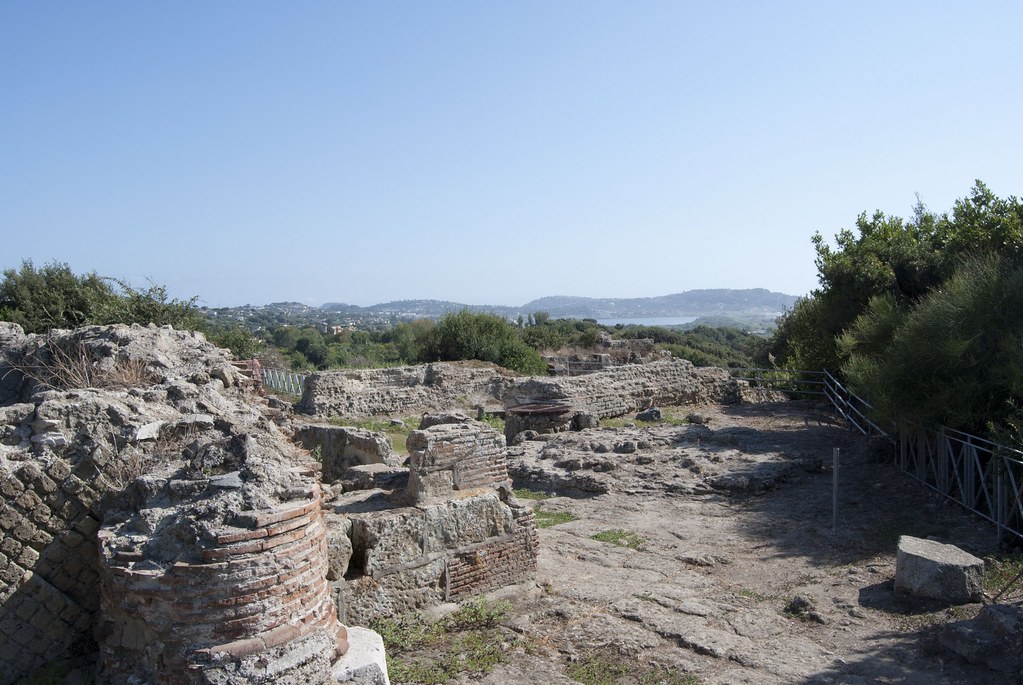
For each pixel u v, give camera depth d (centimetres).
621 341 4400
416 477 774
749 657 663
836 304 2198
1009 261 1263
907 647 681
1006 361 1081
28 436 566
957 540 963
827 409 2241
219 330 2941
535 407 1970
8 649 530
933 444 1222
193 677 465
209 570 469
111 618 511
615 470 1409
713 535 1058
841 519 1096
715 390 2641
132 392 664
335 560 690
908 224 2166
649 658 662
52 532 547
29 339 966
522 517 844
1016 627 636
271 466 539
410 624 724
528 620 747
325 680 499
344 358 4788
